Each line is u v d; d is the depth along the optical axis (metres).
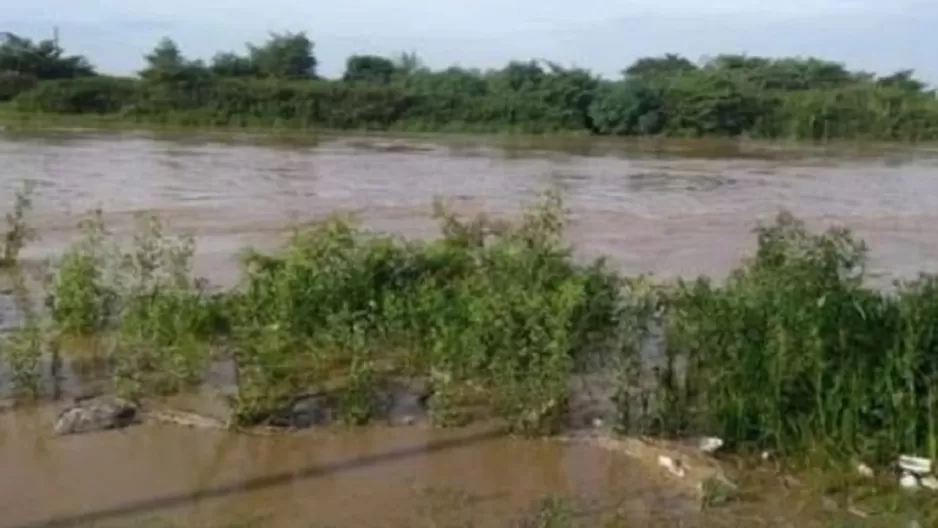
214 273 14.55
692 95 66.12
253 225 20.11
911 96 71.94
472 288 9.27
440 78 73.38
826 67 79.75
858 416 7.57
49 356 9.88
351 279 9.88
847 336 7.66
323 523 6.59
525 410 8.30
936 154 55.41
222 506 6.84
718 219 24.52
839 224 24.58
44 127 52.41
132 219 20.27
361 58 76.00
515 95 67.56
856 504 6.95
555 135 64.62
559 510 6.80
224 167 33.19
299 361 9.41
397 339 9.60
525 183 32.09
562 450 7.96
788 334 7.67
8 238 14.98
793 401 7.73
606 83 69.06
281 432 8.20
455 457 7.81
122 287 11.55
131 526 6.47
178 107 61.53
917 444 7.46
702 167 42.00
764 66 80.44
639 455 7.86
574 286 8.65
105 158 34.78
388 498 7.04
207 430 8.21
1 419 8.31
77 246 14.38
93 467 7.43
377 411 8.66
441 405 8.58
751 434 7.80
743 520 6.73
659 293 8.84
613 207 26.17
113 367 9.59
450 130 64.75
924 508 6.84
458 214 23.20
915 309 7.73
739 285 8.44
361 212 23.22
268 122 62.03
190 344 9.48
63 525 6.46
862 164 46.50
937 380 7.45
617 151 51.88
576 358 8.85
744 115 66.62
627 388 8.36
